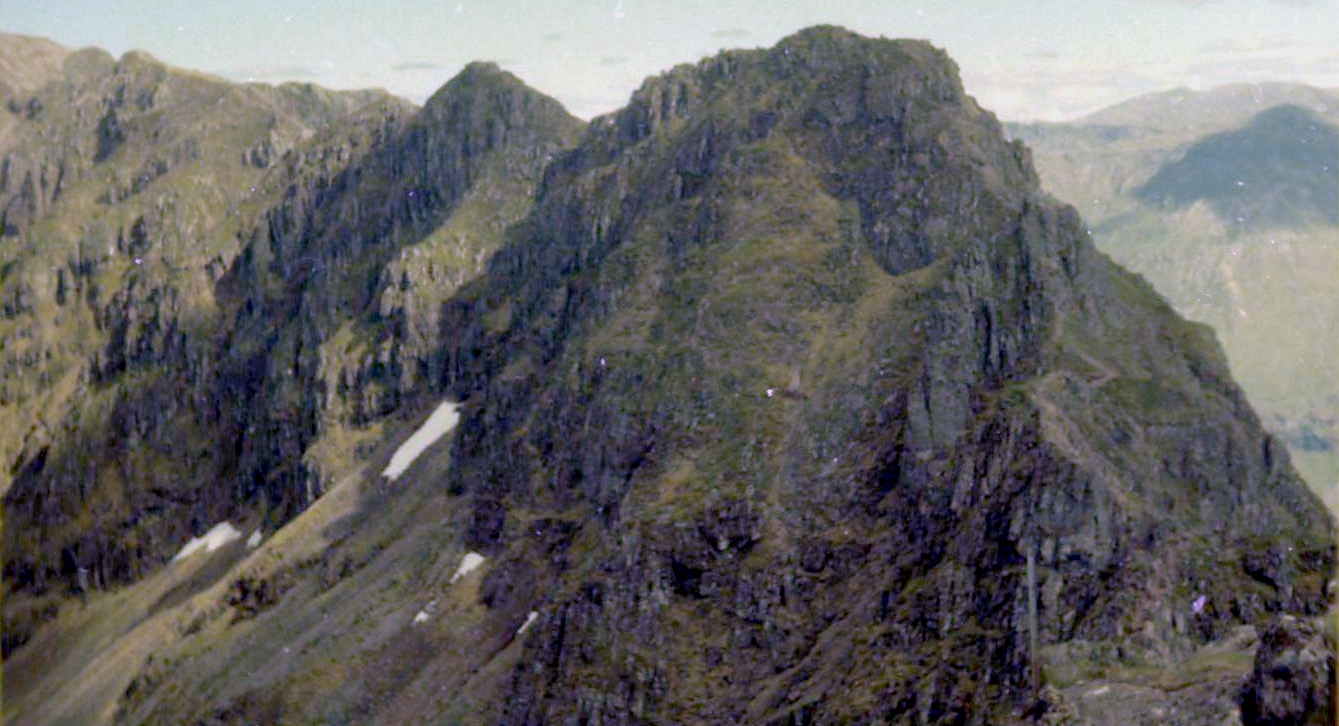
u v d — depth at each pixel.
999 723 174.62
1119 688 162.00
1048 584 194.12
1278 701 133.12
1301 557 195.88
